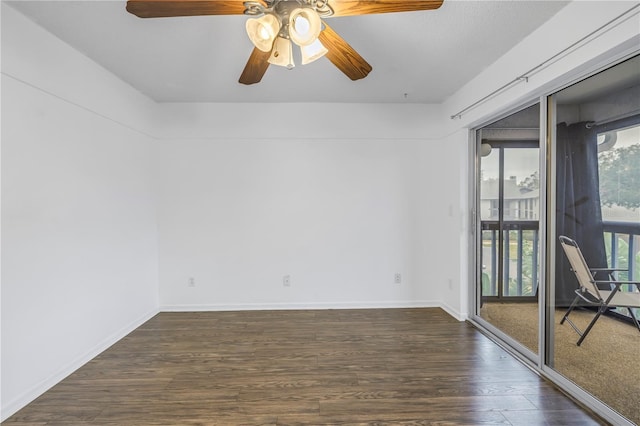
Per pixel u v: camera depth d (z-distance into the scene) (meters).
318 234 3.88
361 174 3.88
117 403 2.06
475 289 3.40
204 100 3.71
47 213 2.24
